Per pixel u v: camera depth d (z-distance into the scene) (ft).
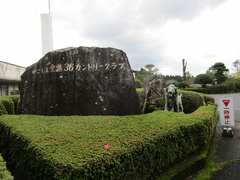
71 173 4.24
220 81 79.61
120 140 6.12
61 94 14.28
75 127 7.94
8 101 17.49
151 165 6.31
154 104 17.49
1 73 26.18
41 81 15.06
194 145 8.74
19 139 7.21
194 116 10.30
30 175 6.02
